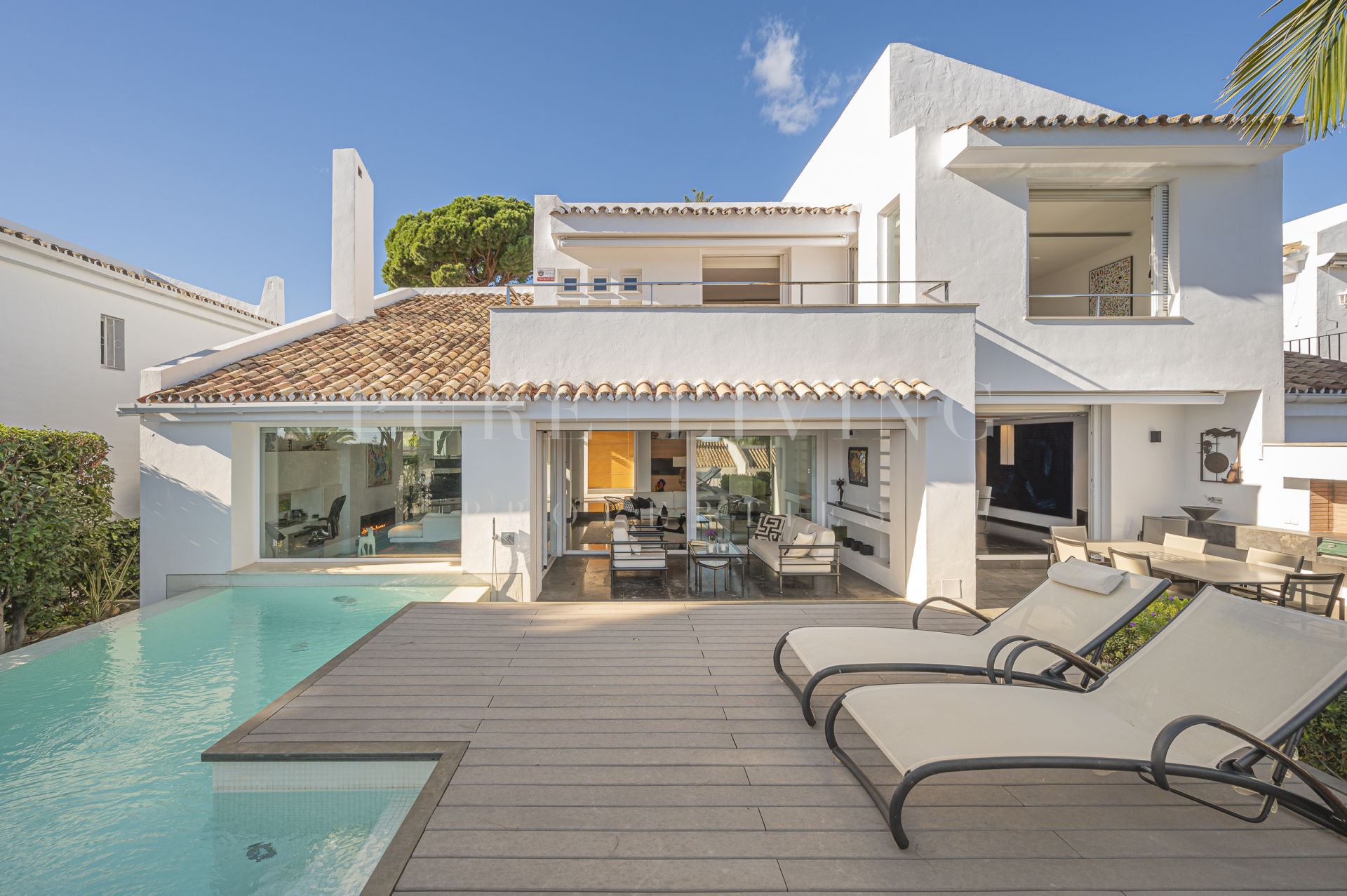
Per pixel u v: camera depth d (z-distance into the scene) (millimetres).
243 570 9477
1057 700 3619
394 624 6934
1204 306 10219
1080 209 11344
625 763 3820
